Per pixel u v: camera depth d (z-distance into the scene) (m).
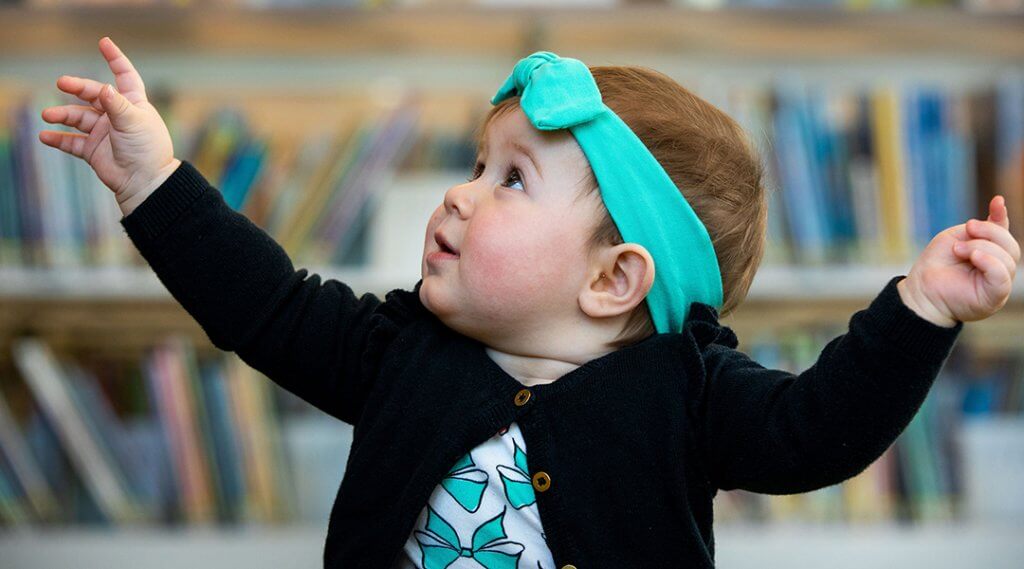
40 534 1.87
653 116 0.88
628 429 0.79
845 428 0.74
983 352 2.09
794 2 1.98
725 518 1.94
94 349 2.06
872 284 1.87
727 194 0.89
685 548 0.78
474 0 1.90
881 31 2.00
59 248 1.87
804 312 2.04
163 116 1.94
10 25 1.93
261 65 2.18
